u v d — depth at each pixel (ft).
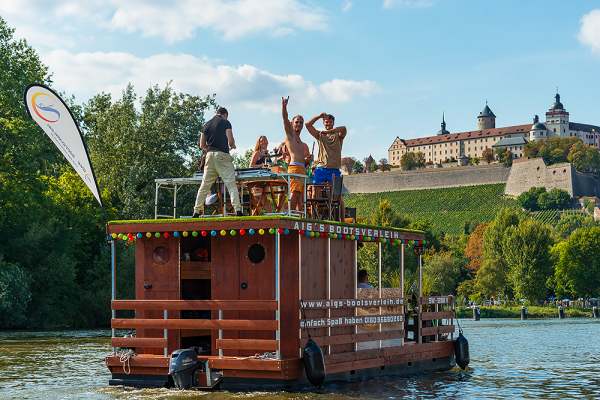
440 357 54.70
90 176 42.04
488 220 597.93
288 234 39.27
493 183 654.94
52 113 41.45
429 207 646.33
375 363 45.42
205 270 42.29
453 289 292.40
